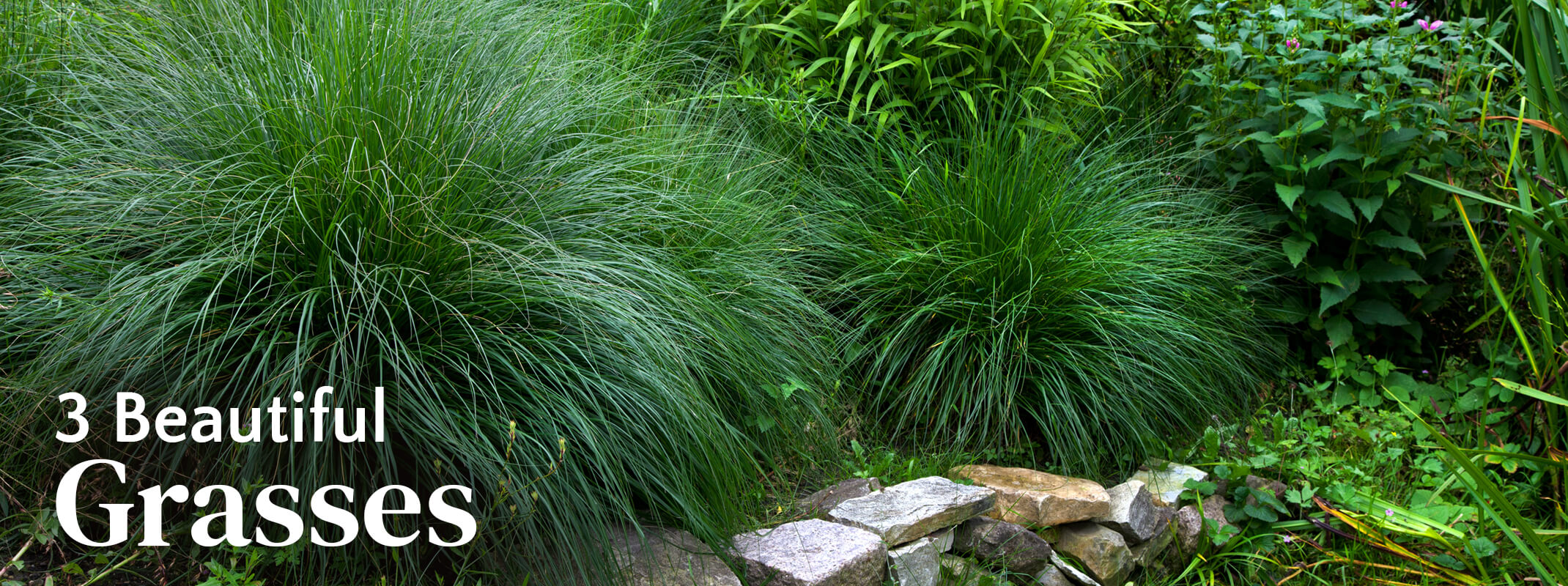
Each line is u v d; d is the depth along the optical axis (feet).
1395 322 14.79
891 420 12.56
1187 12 17.22
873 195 14.29
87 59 10.46
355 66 9.13
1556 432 12.20
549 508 8.07
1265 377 14.97
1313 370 15.14
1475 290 15.39
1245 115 15.47
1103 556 11.17
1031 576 10.82
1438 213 14.42
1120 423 12.70
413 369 8.13
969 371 12.48
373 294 8.51
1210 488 12.30
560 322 9.00
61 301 8.02
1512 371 13.80
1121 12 18.38
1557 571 10.30
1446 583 11.63
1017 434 12.23
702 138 13.78
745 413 10.55
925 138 15.33
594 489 8.82
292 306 8.51
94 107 10.19
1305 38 14.51
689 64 16.06
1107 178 14.55
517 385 8.71
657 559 8.95
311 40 9.61
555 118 10.78
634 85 14.03
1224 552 12.34
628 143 12.11
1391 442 13.92
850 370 12.69
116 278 8.20
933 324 13.02
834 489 10.92
